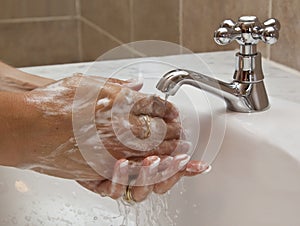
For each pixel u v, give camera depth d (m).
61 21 1.54
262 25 0.62
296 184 0.54
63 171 0.55
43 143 0.54
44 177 0.71
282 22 0.77
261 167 0.60
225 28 0.63
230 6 0.88
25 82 0.72
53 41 1.55
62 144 0.54
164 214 0.64
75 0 1.53
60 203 0.69
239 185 0.63
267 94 0.69
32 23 1.53
